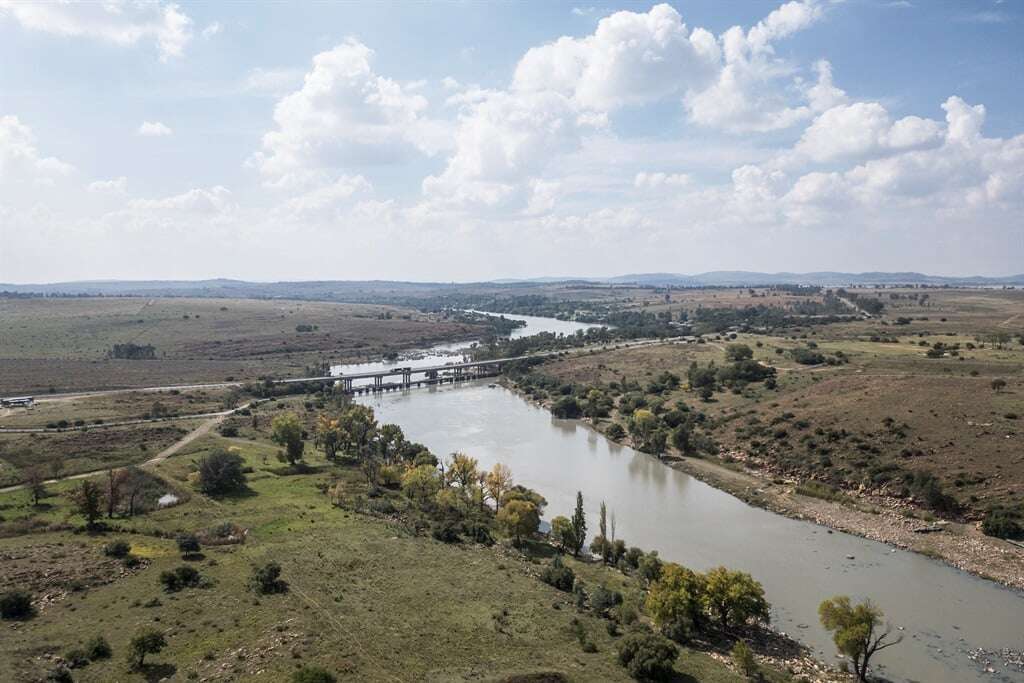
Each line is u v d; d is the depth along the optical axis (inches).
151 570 3459.6
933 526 4643.2
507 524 4377.5
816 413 7047.2
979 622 3398.1
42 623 2834.6
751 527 4862.2
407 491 5280.5
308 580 3385.8
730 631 3253.0
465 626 3006.9
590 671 2687.0
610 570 3971.5
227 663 2524.6
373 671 2517.2
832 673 2876.5
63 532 3964.1
